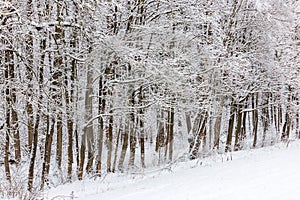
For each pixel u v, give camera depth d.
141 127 17.52
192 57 16.67
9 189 11.52
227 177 10.46
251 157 15.58
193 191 8.84
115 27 15.70
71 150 16.33
